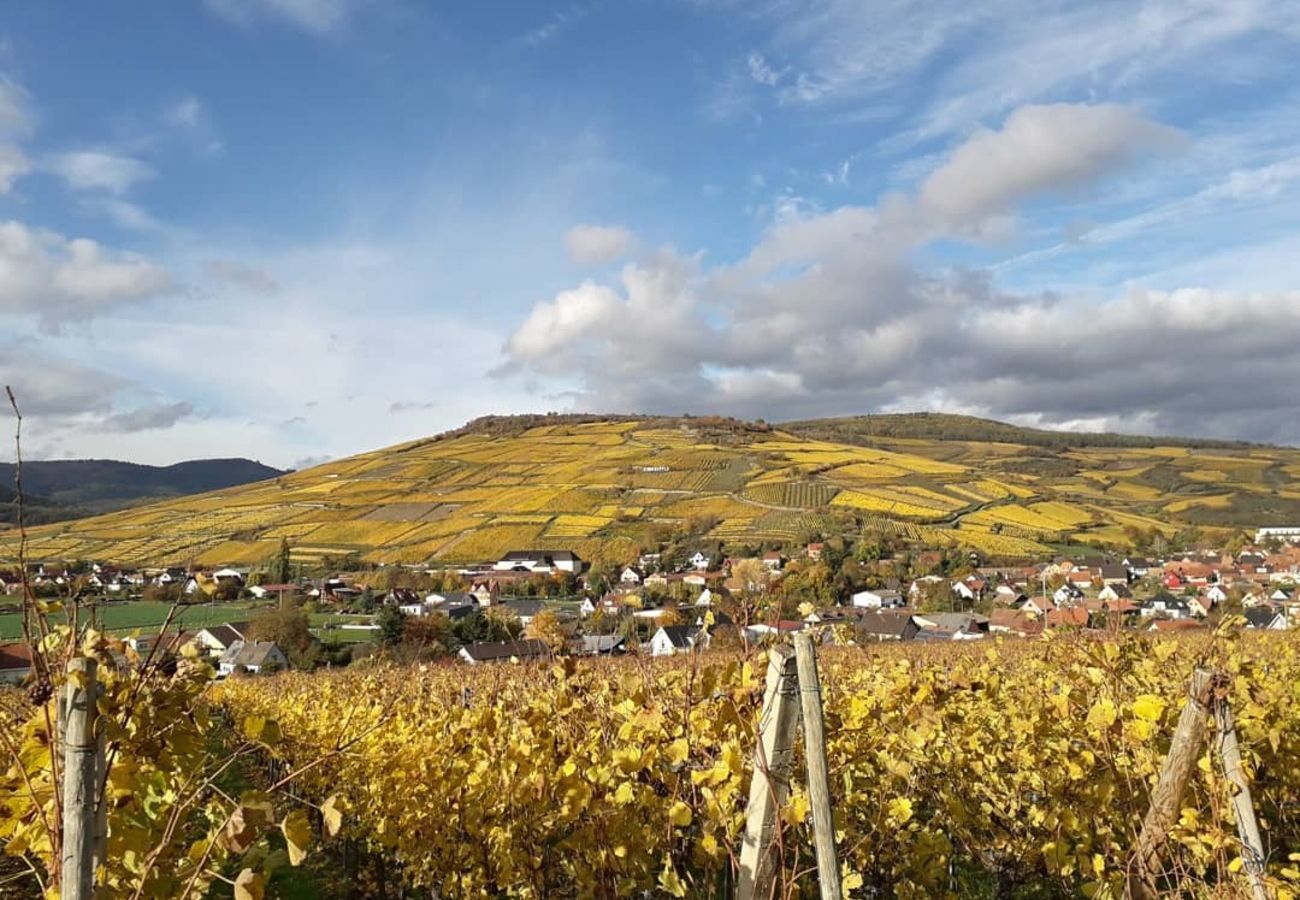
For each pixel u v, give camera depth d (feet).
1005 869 18.97
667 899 16.63
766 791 10.44
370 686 35.78
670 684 17.06
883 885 18.60
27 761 9.11
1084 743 15.92
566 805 14.98
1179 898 12.66
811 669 9.91
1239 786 11.87
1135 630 19.97
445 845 19.98
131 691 8.84
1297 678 21.40
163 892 9.32
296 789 35.68
